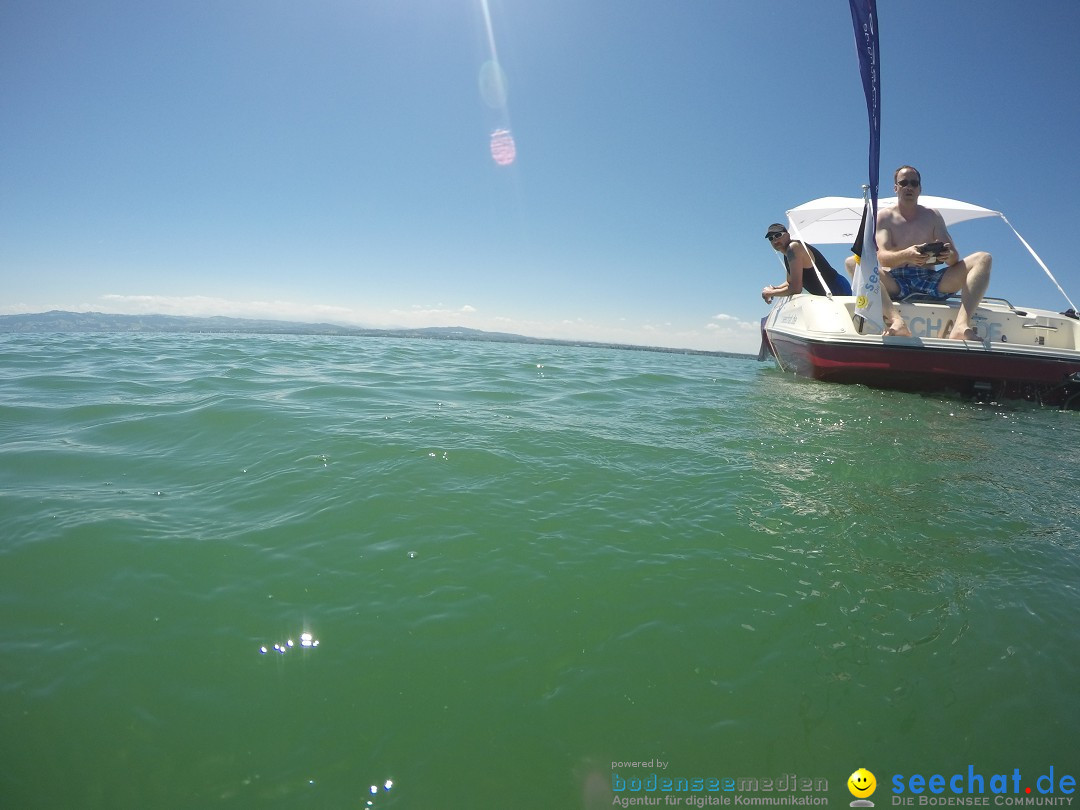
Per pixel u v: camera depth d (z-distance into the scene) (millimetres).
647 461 2725
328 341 11445
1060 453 3043
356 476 2359
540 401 4395
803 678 1264
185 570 1619
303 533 1855
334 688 1206
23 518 1909
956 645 1371
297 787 998
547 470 2539
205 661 1270
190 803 965
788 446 3035
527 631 1402
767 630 1422
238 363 6219
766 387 5316
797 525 2021
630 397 4715
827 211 6973
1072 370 4340
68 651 1285
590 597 1548
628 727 1136
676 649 1350
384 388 4664
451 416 3562
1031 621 1468
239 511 2018
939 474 2607
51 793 973
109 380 4621
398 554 1740
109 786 988
